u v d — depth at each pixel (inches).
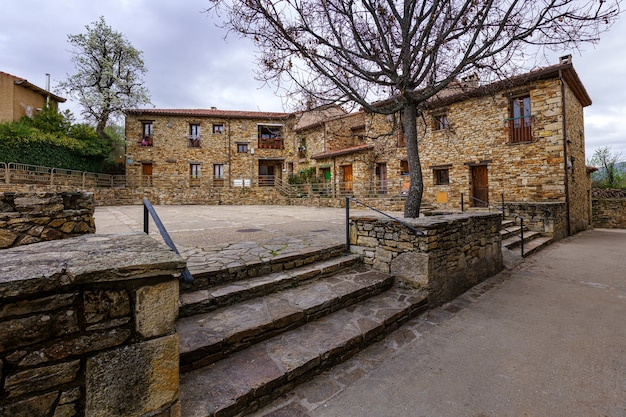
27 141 549.6
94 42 702.5
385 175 619.2
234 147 804.0
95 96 708.0
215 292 112.3
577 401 77.7
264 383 77.4
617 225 542.3
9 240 128.5
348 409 76.4
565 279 187.6
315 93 199.3
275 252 152.9
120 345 49.8
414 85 192.7
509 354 101.5
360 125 703.1
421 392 82.7
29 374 43.4
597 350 102.7
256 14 165.3
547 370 91.7
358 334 104.1
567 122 390.3
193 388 74.9
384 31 201.0
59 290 45.2
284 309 109.8
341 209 541.3
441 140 501.7
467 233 171.8
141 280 51.3
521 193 412.2
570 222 381.4
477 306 146.1
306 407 77.2
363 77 192.5
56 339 45.1
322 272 147.3
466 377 89.1
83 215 152.5
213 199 697.0
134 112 738.8
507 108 426.3
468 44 183.9
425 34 173.0
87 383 46.9
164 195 670.5
